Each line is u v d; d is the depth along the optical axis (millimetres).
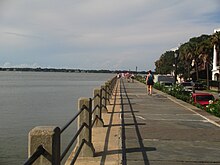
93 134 10930
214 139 10445
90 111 8320
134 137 10531
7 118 30484
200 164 7703
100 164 7613
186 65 91812
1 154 17141
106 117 15016
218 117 15742
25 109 37812
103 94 16438
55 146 4773
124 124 13062
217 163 7805
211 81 68938
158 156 8289
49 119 29906
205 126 12961
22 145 19281
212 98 24859
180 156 8336
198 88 60531
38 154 4066
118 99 24922
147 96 28250
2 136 21875
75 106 41188
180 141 10070
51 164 4656
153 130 11844
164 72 111750
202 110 18578
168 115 16172
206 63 72000
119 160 7898
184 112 17500
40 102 46594
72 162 6160
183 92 29969
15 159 16297
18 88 87062
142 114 16312
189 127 12656
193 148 9203
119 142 9758
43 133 4672
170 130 11906
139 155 8352
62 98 53406
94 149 8391
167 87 35156
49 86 99750
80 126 7715
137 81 72875
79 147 7309
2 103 45062
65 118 30609
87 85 107750
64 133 20875
